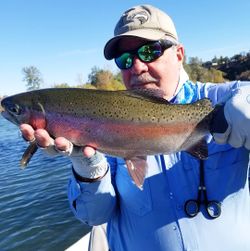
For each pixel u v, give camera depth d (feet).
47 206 6.50
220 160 1.81
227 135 1.53
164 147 1.69
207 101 1.68
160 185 1.84
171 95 1.96
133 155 1.71
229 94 1.62
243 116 1.46
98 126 1.70
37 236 5.28
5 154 13.73
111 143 1.71
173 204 1.81
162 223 1.82
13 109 1.73
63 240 5.07
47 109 1.71
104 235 3.02
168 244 1.80
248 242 1.78
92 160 1.79
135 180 1.67
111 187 1.95
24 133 1.64
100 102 1.71
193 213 1.78
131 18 1.93
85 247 3.47
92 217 1.97
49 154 1.68
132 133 1.70
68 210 6.16
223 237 1.76
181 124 1.66
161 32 1.91
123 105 1.71
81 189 1.90
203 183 1.79
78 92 1.73
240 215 1.80
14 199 7.22
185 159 1.84
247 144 1.50
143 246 1.87
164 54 1.90
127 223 1.95
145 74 1.89
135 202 1.89
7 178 9.27
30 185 8.28
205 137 1.66
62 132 1.71
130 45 1.90
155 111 1.70
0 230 5.62
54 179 8.64
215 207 1.77
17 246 5.05
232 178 1.80
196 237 1.77
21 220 5.94
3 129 28.76
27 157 1.67
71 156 1.76
